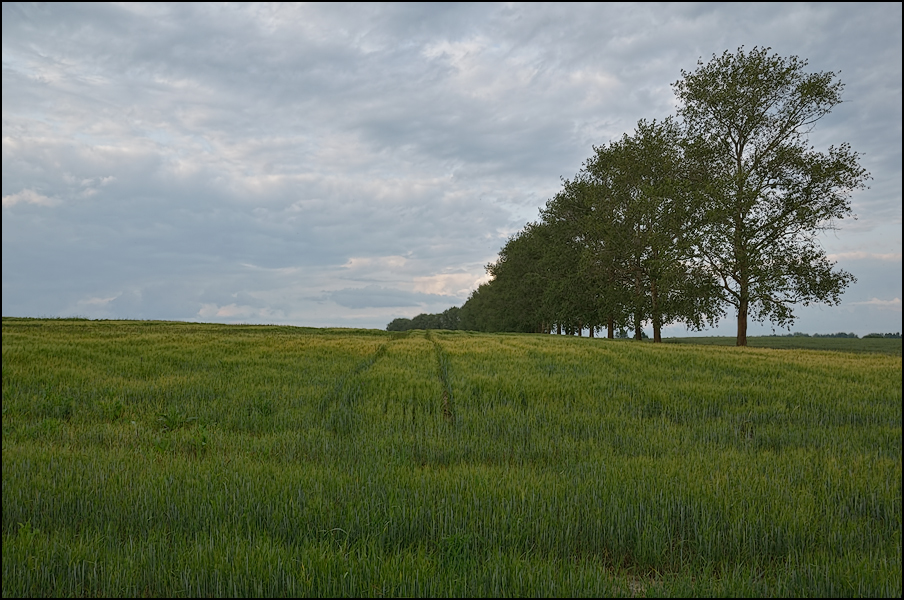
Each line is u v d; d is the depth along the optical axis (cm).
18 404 1082
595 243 4584
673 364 1875
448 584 387
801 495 569
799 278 3222
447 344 2927
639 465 689
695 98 3597
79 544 432
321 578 390
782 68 3322
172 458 725
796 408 1143
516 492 562
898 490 585
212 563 405
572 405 1165
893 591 384
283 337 3164
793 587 400
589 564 430
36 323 3822
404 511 492
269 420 994
